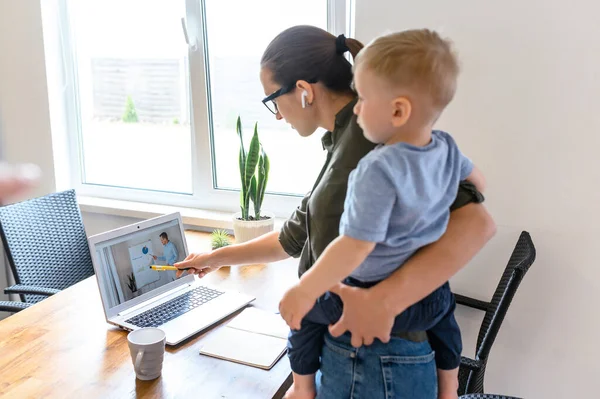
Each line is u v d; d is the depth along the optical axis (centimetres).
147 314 155
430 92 91
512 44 176
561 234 183
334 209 112
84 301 168
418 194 93
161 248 168
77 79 269
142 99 263
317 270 93
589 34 168
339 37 118
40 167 268
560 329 189
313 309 109
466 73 183
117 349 139
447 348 112
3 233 213
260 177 208
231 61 240
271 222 210
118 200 274
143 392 121
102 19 259
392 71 90
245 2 232
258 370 130
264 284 181
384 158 92
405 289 97
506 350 198
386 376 103
